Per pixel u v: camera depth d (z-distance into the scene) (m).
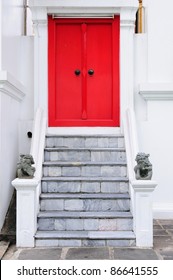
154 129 6.54
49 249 4.75
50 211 5.36
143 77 6.78
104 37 6.86
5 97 5.52
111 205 5.39
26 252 4.63
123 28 6.70
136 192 4.88
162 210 6.38
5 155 5.55
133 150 5.75
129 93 6.70
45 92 6.72
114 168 5.88
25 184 4.80
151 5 6.67
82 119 6.85
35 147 5.80
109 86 6.87
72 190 5.63
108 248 4.78
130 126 6.10
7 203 5.68
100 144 6.41
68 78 6.88
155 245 4.93
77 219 5.13
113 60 6.79
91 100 6.88
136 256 4.47
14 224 5.39
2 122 5.36
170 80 6.64
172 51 6.64
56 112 6.87
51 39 6.80
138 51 6.80
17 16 6.61
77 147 6.41
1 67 5.38
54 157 6.16
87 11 6.68
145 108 6.71
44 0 6.55
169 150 6.52
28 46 6.85
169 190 6.47
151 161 6.52
